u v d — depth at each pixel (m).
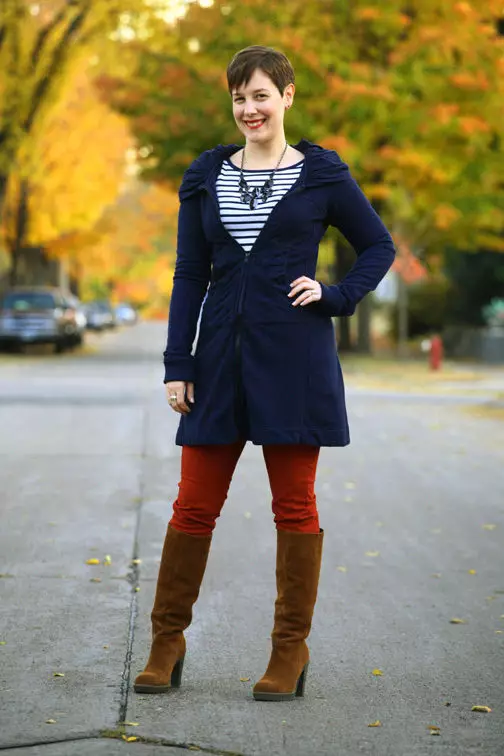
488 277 41.84
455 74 31.17
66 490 11.21
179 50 33.56
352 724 4.89
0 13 41.59
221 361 5.18
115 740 4.64
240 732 4.76
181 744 4.60
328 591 7.38
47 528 9.32
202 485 5.30
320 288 5.12
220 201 5.16
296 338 5.14
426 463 13.46
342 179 5.18
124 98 33.50
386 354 39.44
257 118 5.12
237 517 9.86
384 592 7.36
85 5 40.88
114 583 7.48
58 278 76.75
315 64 30.61
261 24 31.23
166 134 32.94
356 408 20.94
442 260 42.62
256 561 8.18
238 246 5.14
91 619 6.57
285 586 5.27
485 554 8.55
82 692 5.25
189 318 5.29
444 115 30.72
